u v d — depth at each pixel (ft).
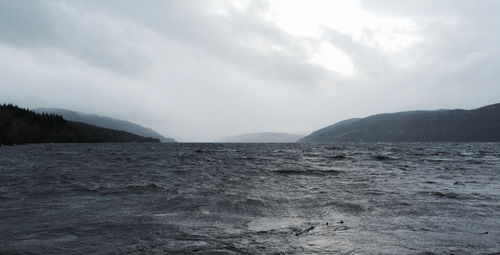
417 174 71.00
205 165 98.68
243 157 148.15
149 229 23.88
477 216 28.78
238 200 37.17
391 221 26.96
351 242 20.57
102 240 20.93
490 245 19.70
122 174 69.51
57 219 27.32
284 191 45.01
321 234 22.68
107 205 34.19
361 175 68.80
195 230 23.70
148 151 221.46
